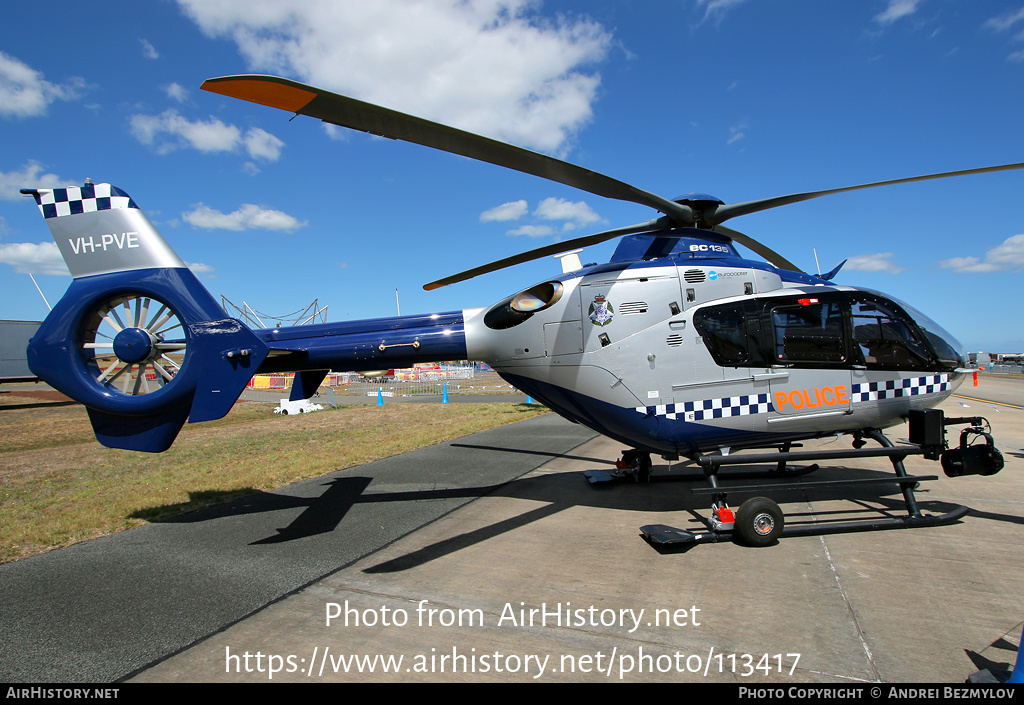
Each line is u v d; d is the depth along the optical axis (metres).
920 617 3.46
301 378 6.61
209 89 3.44
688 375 5.46
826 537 5.01
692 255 5.79
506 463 8.88
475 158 4.63
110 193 5.64
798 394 5.44
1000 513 5.57
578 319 5.71
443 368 46.94
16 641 3.38
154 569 4.52
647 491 6.91
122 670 3.05
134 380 5.71
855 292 5.64
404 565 4.57
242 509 6.34
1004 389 24.98
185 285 5.62
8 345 28.16
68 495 7.04
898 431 11.47
